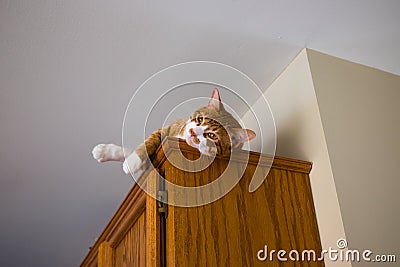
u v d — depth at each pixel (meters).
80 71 1.42
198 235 1.00
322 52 1.47
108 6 1.24
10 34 1.28
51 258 2.46
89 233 2.31
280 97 1.50
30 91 1.46
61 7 1.23
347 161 1.26
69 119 1.59
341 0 1.31
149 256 0.98
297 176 1.24
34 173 1.81
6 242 2.27
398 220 1.22
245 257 1.03
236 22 1.34
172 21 1.31
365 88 1.48
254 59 1.47
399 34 1.45
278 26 1.37
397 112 1.49
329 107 1.35
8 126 1.58
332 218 1.16
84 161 1.79
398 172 1.33
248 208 1.10
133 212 1.15
